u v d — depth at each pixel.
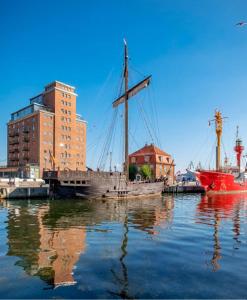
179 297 6.08
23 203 34.41
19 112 94.00
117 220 17.89
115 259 8.84
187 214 21.30
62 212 22.75
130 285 6.71
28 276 7.38
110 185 35.41
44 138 85.00
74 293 6.32
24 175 79.25
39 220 18.12
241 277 7.20
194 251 9.80
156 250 9.95
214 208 26.66
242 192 59.16
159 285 6.70
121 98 44.09
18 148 91.81
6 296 6.20
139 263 8.39
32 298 6.09
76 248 10.34
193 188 64.50
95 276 7.32
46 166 84.50
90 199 33.88
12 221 17.77
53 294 6.27
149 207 27.09
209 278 7.14
